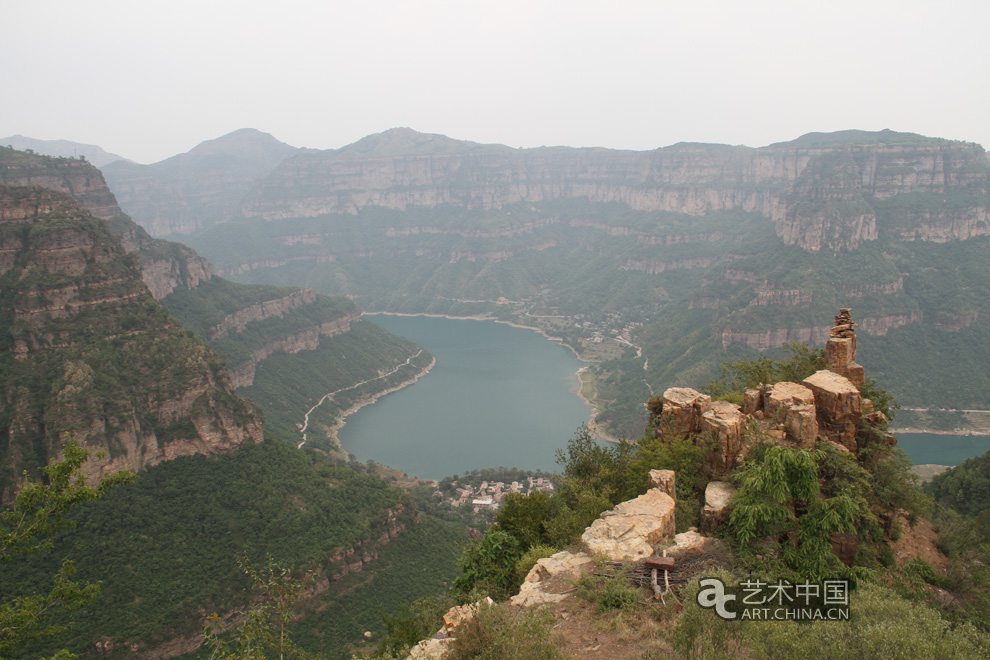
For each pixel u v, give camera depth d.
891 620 20.38
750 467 30.05
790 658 19.25
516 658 20.38
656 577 24.52
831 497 29.38
